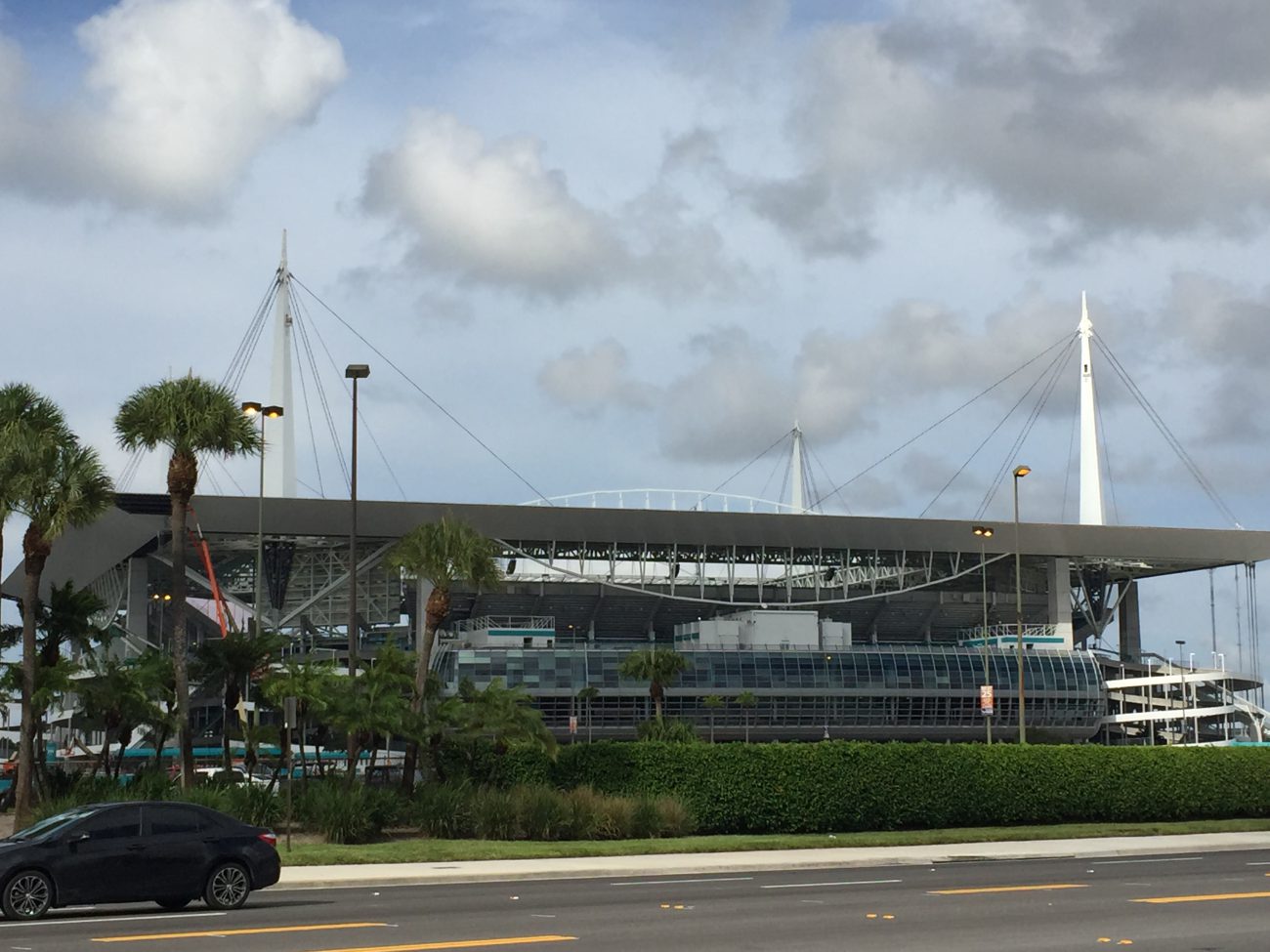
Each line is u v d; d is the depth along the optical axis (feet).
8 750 271.49
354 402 167.43
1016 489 234.38
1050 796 172.24
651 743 159.33
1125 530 514.27
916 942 66.54
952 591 541.75
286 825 131.85
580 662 460.55
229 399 167.22
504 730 160.35
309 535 440.45
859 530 490.08
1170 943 66.39
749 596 516.73
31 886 77.05
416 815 147.33
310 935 68.23
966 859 130.00
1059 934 69.62
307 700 158.10
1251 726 528.22
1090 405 569.23
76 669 181.37
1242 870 114.52
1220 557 526.57
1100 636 570.05
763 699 469.98
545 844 136.87
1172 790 179.01
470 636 468.34
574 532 467.93
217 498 424.46
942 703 489.67
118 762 180.14
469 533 178.40
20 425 150.92
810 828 157.58
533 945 64.44
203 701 437.99
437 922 75.20
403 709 159.43
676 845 135.54
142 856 80.12
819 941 66.80
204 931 70.49
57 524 146.51
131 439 163.53
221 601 393.29
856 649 488.02
